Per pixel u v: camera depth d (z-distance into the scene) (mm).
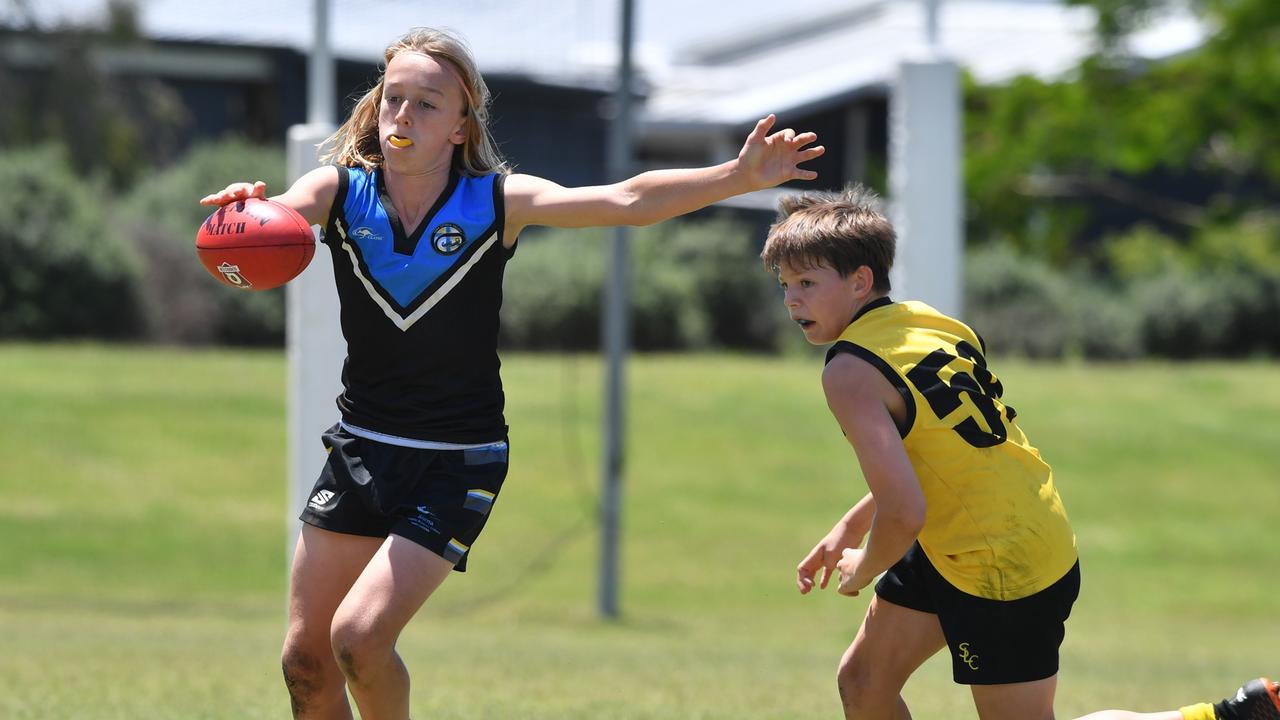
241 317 103312
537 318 105250
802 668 32562
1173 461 78125
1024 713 15555
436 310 15156
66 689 24234
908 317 15641
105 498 65312
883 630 16422
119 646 33250
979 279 110625
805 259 15734
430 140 15258
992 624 15336
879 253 15797
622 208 15117
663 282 105375
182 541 60656
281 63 120625
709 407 85438
